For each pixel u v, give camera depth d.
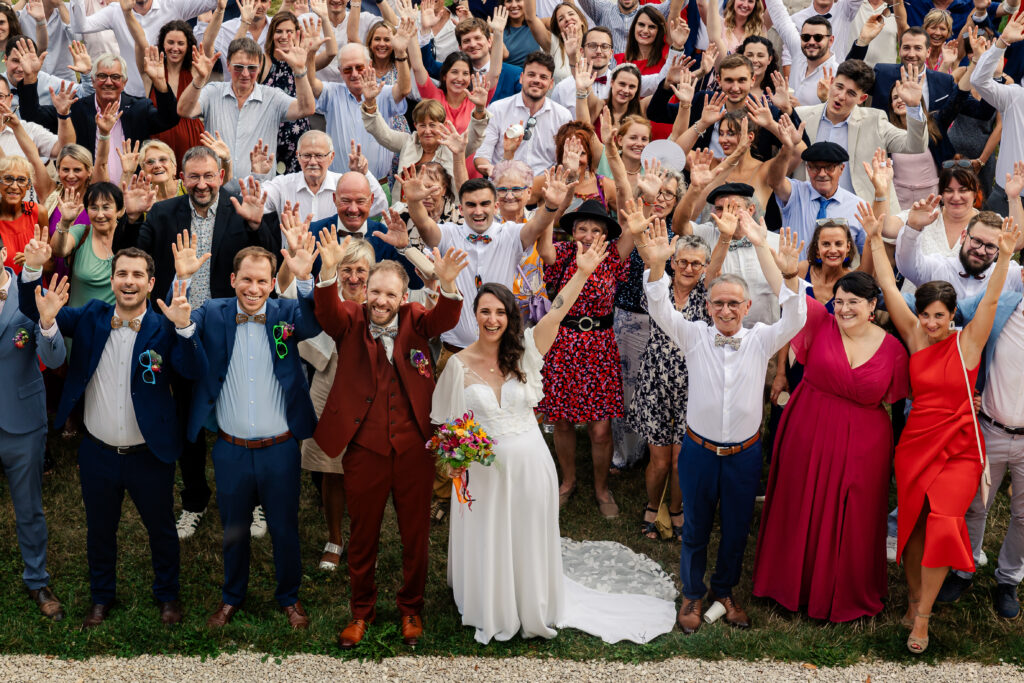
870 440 6.46
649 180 7.69
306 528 7.50
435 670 6.09
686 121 9.12
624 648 6.34
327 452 6.06
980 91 9.20
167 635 6.32
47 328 6.08
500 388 6.24
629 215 6.47
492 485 6.18
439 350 8.28
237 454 6.18
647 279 6.53
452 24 11.15
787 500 6.66
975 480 6.30
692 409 6.43
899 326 6.62
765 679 6.09
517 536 6.28
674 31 9.98
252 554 7.17
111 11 10.52
